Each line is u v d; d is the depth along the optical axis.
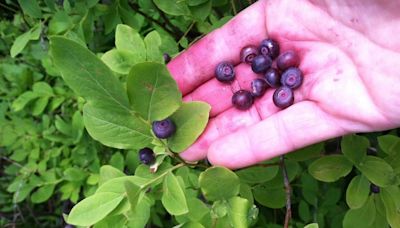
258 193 0.16
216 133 0.17
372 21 0.15
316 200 0.20
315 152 0.16
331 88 0.15
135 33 0.16
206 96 0.17
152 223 0.23
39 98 0.24
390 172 0.15
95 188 0.22
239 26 0.17
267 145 0.15
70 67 0.12
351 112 0.15
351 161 0.15
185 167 0.16
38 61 0.26
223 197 0.13
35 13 0.18
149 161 0.13
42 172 0.24
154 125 0.13
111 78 0.12
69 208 0.28
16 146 0.25
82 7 0.19
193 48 0.17
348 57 0.16
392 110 0.14
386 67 0.14
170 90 0.12
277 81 0.16
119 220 0.13
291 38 0.17
